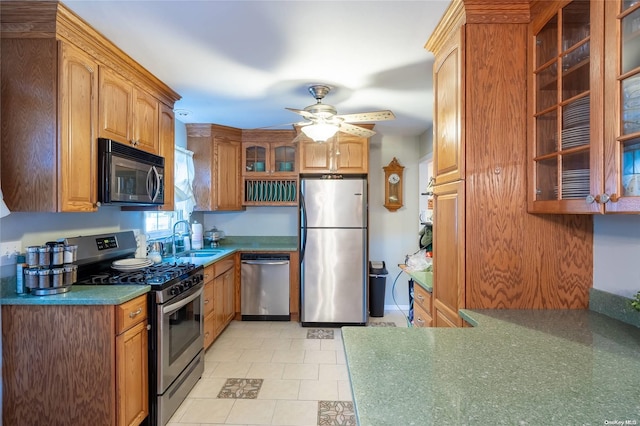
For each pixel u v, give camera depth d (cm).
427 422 76
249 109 338
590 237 164
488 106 163
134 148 228
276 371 289
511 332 134
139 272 242
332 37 196
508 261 164
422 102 310
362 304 400
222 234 460
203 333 282
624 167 111
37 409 181
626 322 145
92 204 197
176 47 208
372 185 465
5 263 184
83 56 190
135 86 238
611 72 113
